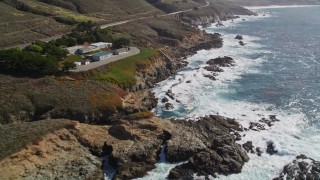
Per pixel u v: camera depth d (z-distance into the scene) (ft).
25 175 200.34
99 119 278.26
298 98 327.26
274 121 278.46
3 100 265.34
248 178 212.23
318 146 241.14
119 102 290.35
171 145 233.35
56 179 203.10
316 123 275.39
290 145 242.17
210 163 218.79
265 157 231.09
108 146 234.99
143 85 355.36
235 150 229.66
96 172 213.46
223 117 281.95
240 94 338.54
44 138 221.05
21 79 301.02
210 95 336.29
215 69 415.64
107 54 379.14
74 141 231.91
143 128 248.73
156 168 224.12
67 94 284.82
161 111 303.07
